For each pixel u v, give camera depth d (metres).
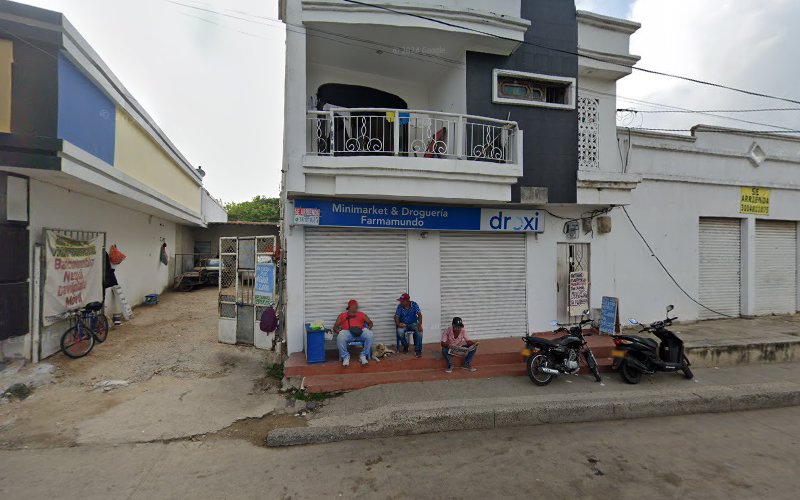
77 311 7.66
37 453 4.23
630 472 3.93
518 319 8.21
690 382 6.39
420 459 4.19
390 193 6.50
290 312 6.96
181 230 19.02
